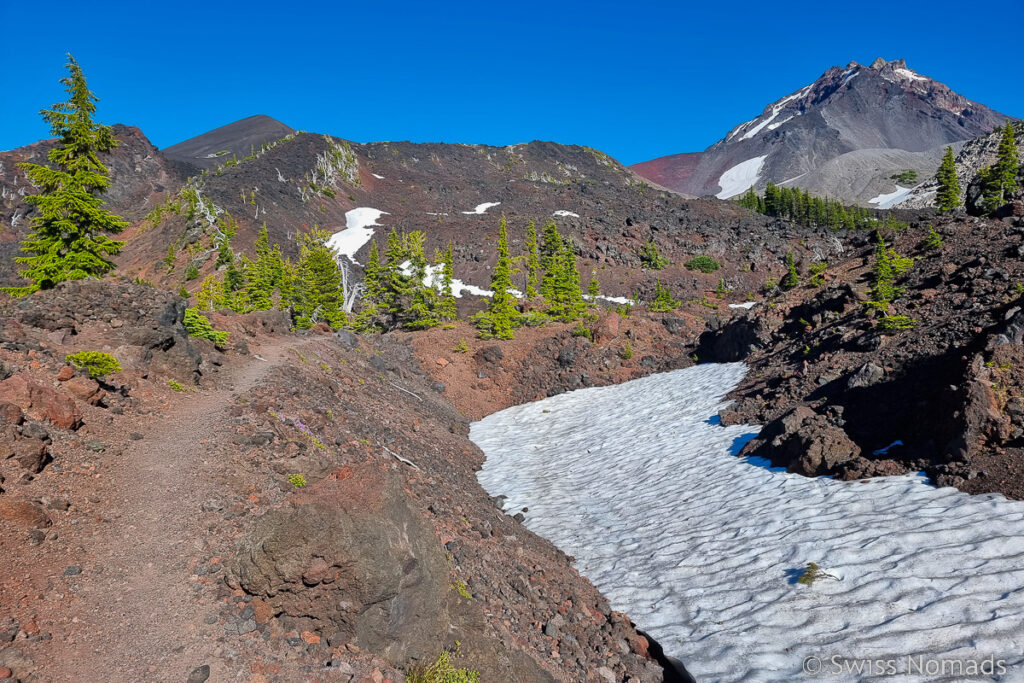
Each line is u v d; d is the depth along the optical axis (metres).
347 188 147.00
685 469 18.98
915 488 12.52
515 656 7.91
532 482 21.02
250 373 19.27
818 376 21.95
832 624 9.23
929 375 16.97
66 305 15.57
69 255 21.38
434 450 21.27
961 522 10.65
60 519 7.96
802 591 10.27
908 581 9.55
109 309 16.02
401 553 6.96
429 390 34.91
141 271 84.38
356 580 6.66
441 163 194.62
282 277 52.50
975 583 9.02
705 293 76.88
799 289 35.84
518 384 36.97
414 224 110.31
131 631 6.41
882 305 24.58
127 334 15.44
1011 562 9.19
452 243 94.69
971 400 13.06
